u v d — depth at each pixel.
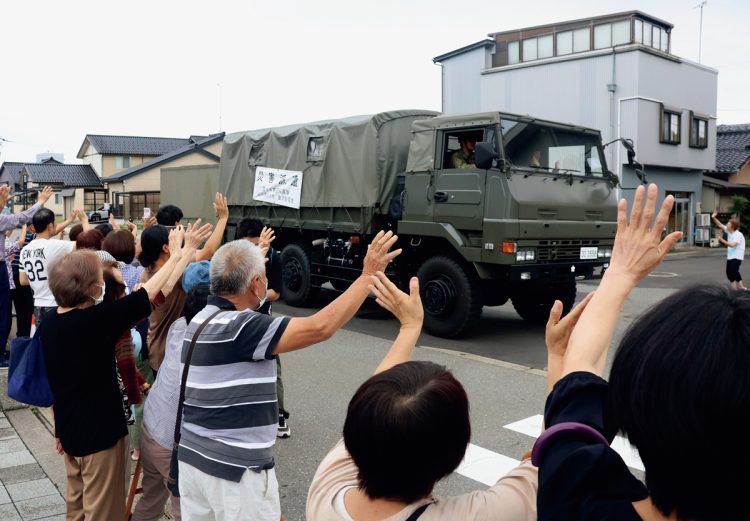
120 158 49.25
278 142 11.42
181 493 2.39
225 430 2.28
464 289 8.34
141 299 2.87
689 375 0.77
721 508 0.78
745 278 16.16
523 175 8.05
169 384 2.68
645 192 1.18
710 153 26.45
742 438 0.75
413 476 1.25
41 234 5.65
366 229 9.67
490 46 25.48
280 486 4.14
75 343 2.73
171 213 6.51
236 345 2.29
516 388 6.25
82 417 2.77
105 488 2.82
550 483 0.93
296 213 11.09
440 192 8.59
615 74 22.39
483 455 4.62
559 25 23.75
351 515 1.30
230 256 2.52
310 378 6.65
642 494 0.91
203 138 51.19
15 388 2.80
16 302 7.29
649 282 15.26
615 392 0.87
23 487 3.95
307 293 11.03
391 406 1.25
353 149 9.82
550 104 23.91
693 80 24.89
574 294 9.31
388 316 10.36
